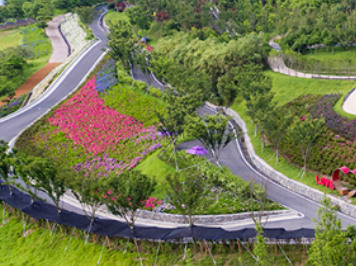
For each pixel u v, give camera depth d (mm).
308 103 59969
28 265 40094
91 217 42375
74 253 40000
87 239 40688
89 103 75000
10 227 46406
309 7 114250
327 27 93438
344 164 44500
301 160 48750
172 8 128500
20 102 89625
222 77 71500
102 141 61531
